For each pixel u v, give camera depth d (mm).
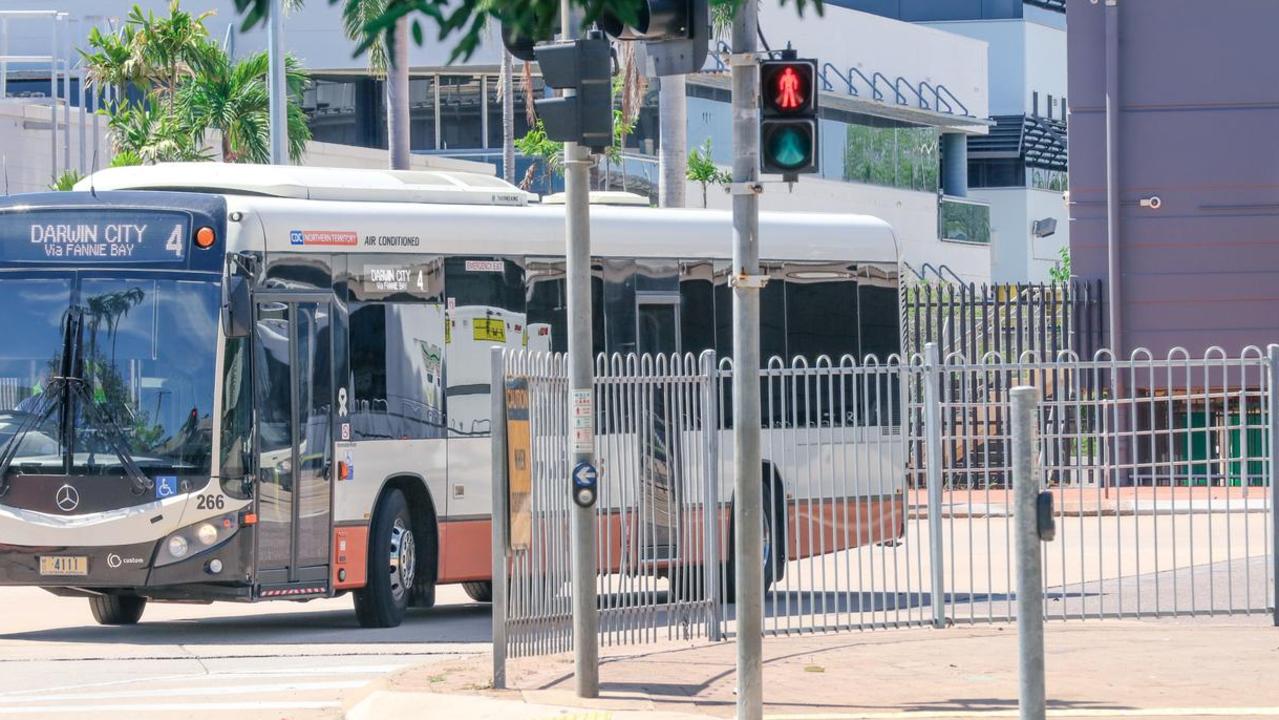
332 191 29797
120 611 30281
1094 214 57344
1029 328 57844
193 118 75500
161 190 29234
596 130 20266
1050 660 23438
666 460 26000
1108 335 57188
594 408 22703
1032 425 15250
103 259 27844
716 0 18141
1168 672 22344
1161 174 56562
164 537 27219
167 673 24125
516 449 21594
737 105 18688
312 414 28281
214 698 21844
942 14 164000
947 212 137375
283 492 27859
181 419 27406
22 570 27531
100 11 109500
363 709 20188
